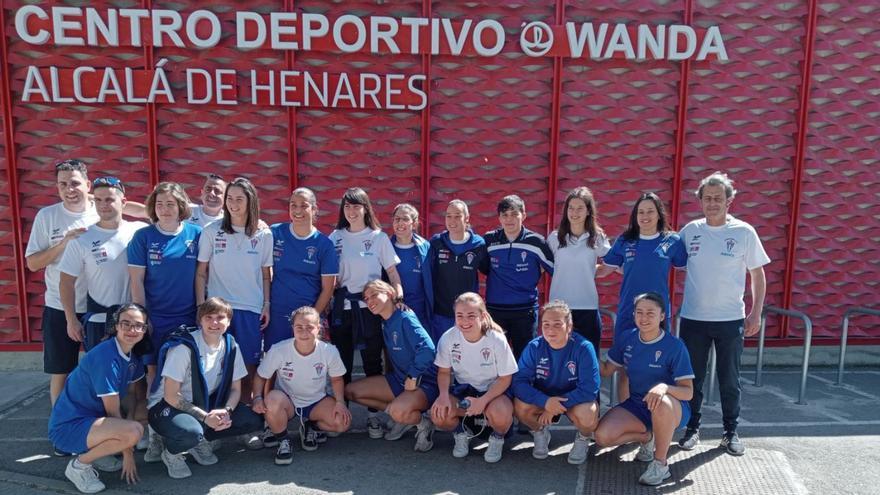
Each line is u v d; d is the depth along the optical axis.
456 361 4.13
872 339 6.34
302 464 4.05
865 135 6.04
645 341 4.00
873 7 5.88
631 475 3.92
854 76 5.95
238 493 3.65
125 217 5.70
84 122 5.58
